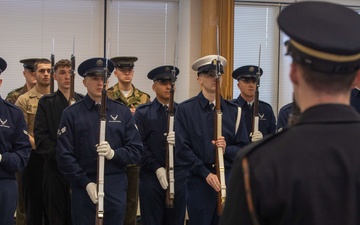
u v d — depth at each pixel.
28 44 6.81
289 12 1.33
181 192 4.65
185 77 6.88
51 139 4.52
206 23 6.67
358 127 1.30
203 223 3.89
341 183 1.25
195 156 3.89
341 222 1.23
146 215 4.69
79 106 3.81
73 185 3.77
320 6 1.34
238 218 1.31
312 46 1.26
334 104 1.31
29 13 6.80
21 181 4.93
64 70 4.59
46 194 4.57
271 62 7.23
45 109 4.56
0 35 6.73
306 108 1.33
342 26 1.29
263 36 7.18
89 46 6.94
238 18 7.11
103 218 3.75
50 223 4.55
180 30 7.04
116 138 3.82
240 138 4.04
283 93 7.27
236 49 7.11
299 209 1.25
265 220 1.29
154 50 7.07
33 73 5.69
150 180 4.66
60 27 6.88
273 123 5.18
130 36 7.01
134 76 7.02
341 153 1.26
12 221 3.79
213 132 3.94
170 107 4.61
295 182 1.25
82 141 3.75
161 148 4.69
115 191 3.76
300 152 1.27
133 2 7.00
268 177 1.27
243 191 1.30
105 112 3.68
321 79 1.29
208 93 4.01
